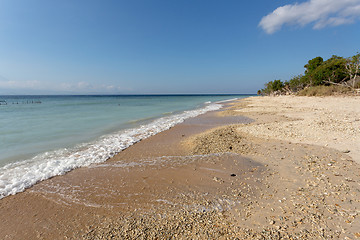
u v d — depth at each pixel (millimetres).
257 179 4816
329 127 9039
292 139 7980
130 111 23781
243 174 5148
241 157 6379
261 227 3059
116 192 4457
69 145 8391
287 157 6090
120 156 6953
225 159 6223
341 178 4480
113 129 11867
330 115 12188
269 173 5109
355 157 5645
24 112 22125
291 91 53688
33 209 3926
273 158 6113
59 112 22266
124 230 3164
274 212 3426
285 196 3930
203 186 4578
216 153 6816
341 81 35469
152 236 2969
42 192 4562
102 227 3293
